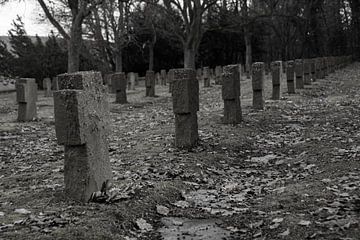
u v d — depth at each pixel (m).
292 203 6.01
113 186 6.73
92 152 6.02
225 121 12.84
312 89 22.78
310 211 5.60
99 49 43.88
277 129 12.59
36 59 39.91
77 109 5.67
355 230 4.82
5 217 5.46
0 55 42.38
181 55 52.44
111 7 38.56
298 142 10.63
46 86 29.45
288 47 48.91
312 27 51.59
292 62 20.97
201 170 8.29
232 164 9.00
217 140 10.65
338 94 20.67
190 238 5.23
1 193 6.73
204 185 7.54
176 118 9.77
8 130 13.87
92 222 5.22
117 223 5.40
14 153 10.63
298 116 14.57
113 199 6.04
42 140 12.31
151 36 47.19
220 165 8.81
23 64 40.03
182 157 9.01
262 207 6.09
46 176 7.82
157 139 11.01
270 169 8.61
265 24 49.56
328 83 26.28
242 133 11.61
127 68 51.41
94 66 43.88
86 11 26.58
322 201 5.90
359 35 60.78
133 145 10.48
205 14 42.75
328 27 57.88
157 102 22.11
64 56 40.69
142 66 52.12
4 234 4.83
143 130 12.93
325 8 58.28
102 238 4.88
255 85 15.74
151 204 6.19
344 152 8.84
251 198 6.70
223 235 5.28
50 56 40.34
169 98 23.80
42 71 39.91
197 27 33.31
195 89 9.88
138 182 7.12
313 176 7.41
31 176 7.88
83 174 5.93
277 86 18.78
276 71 18.69
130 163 8.59
